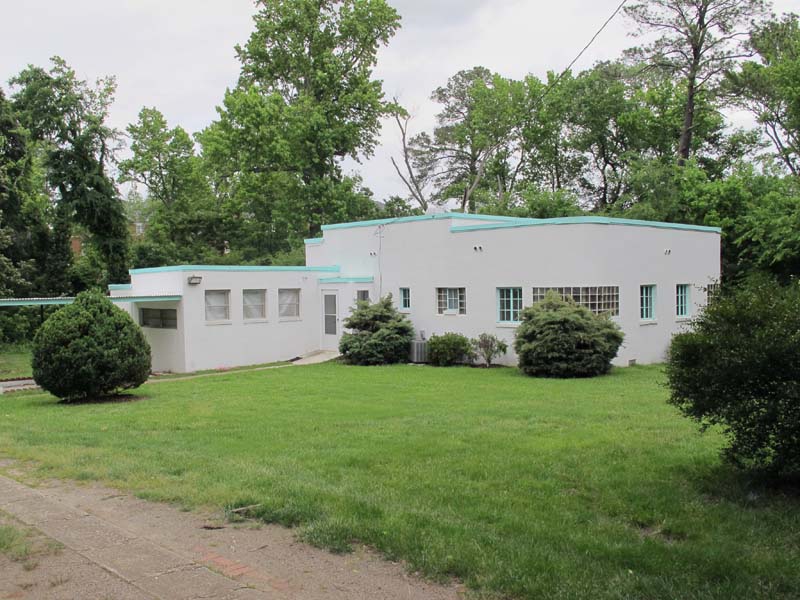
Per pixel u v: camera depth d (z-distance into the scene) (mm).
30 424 11594
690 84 35094
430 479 7129
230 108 38594
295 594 4281
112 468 7727
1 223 31750
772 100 33000
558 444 8820
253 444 9312
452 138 49406
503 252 21422
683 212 32344
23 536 5371
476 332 22188
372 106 40469
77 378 14438
